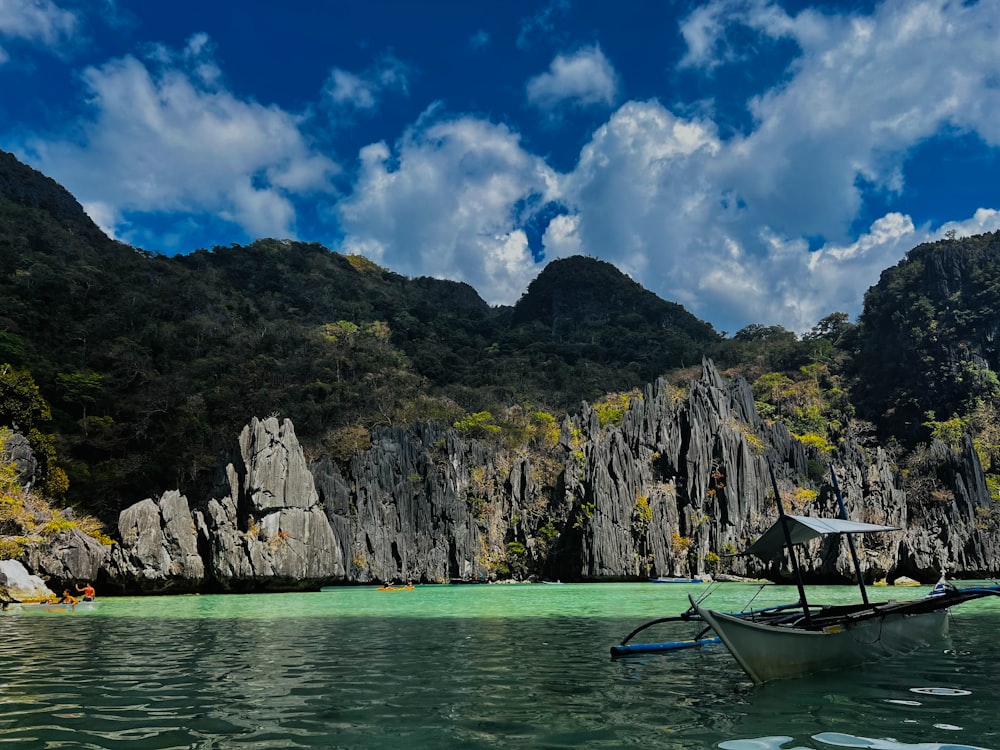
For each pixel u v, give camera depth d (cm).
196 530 5925
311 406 10675
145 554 5428
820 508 8175
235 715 1280
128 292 12438
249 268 18100
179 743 1094
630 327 19962
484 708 1330
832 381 14850
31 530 5331
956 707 1316
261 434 6178
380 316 17250
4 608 4141
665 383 10425
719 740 1104
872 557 7212
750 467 8725
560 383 14875
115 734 1148
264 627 2945
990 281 13888
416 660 1964
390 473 8544
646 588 6366
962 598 2142
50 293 11106
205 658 2020
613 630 2755
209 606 4272
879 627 1888
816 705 1335
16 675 1731
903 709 1301
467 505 9025
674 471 8819
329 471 8188
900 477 9219
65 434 8850
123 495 8575
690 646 2156
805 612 1784
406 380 12444
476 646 2270
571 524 8425
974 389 12812
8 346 8850
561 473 9006
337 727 1190
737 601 4519
